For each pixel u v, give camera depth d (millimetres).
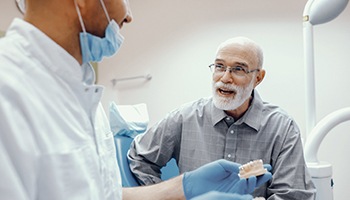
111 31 619
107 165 685
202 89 2314
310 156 1305
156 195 884
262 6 2092
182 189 899
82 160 543
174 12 2385
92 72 693
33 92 485
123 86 2605
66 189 494
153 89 2494
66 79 569
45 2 551
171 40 2408
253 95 1360
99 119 730
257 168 945
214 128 1346
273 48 2070
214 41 2256
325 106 1952
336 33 1903
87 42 608
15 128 428
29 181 442
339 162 1938
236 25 2178
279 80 2061
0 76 439
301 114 2010
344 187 1932
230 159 1288
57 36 567
